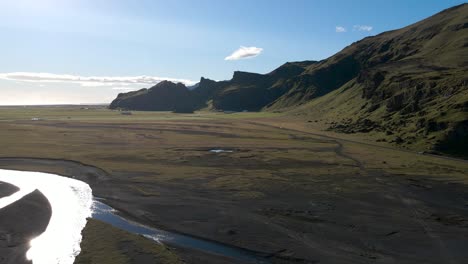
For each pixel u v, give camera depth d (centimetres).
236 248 4088
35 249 3938
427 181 7106
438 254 3944
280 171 8088
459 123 10344
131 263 3597
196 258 3806
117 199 5891
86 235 4241
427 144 10669
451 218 5062
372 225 4766
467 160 9362
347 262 3756
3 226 4581
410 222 4888
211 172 7919
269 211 5309
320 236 4406
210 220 4941
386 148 11338
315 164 8912
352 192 6341
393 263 3738
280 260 3809
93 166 8506
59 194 6150
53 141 12556
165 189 6506
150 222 4884
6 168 8256
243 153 10600
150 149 11212
